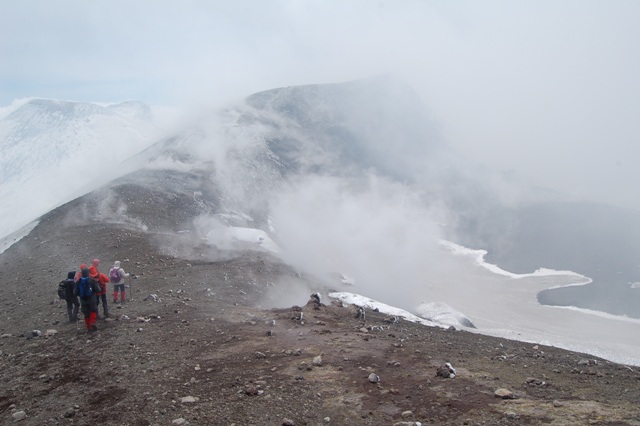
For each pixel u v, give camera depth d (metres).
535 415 8.09
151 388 10.17
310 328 14.94
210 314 16.80
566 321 36.00
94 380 10.88
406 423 7.93
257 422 8.42
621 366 12.13
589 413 8.04
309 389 9.83
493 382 9.92
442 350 12.77
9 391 10.64
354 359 11.59
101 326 15.27
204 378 10.66
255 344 13.12
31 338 14.62
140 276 23.45
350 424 8.30
